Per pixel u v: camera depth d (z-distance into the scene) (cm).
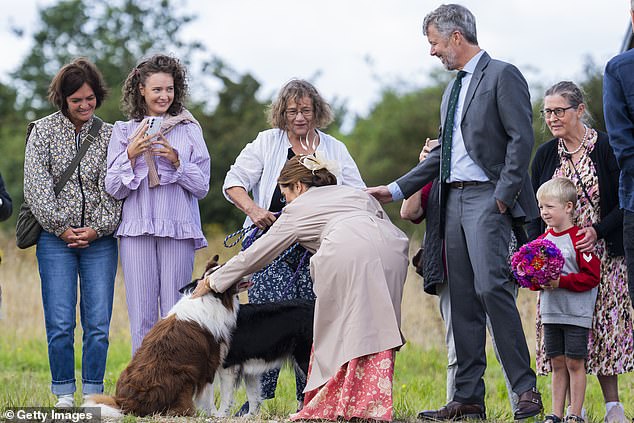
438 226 754
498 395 994
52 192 762
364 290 672
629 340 724
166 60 793
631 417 813
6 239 1845
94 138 787
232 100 3678
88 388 772
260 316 740
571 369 697
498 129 709
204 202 3200
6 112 4312
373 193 761
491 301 700
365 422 669
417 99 4028
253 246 702
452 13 723
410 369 1160
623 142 649
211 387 715
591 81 2956
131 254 771
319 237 704
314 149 808
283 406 828
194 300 717
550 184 709
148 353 695
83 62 783
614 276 720
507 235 709
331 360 677
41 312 1425
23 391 927
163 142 766
